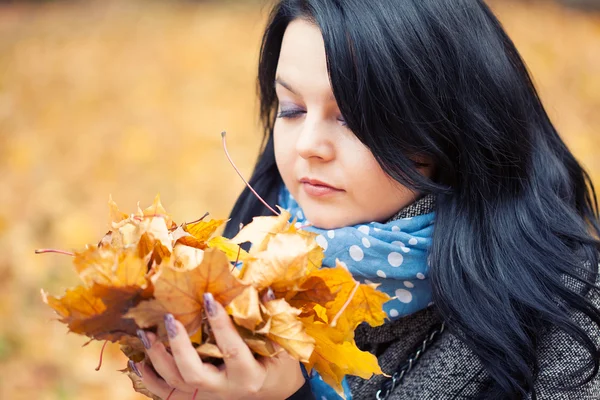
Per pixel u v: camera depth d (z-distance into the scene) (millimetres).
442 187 1130
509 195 1194
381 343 1270
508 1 6871
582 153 3789
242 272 907
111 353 2709
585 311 1101
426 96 1097
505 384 1071
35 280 3000
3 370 2605
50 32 6758
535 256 1134
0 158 4184
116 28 6887
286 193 1430
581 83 4820
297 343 862
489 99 1164
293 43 1115
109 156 4211
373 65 1061
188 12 7559
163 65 5734
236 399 912
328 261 1152
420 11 1101
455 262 1117
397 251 1129
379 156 1091
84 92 5176
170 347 889
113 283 835
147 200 3744
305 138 1101
